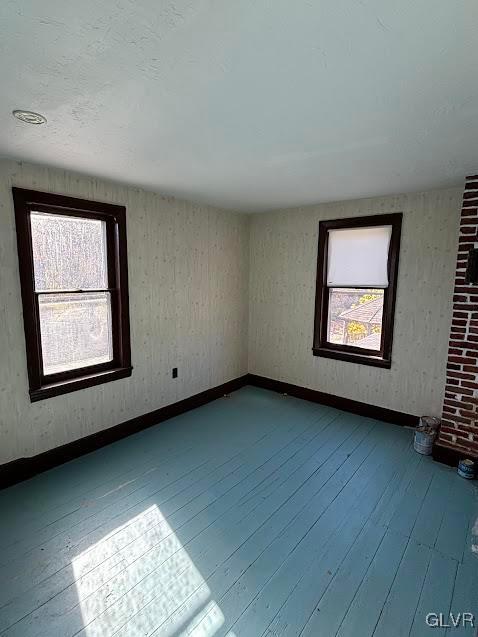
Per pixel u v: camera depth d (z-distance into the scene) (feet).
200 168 8.47
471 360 8.91
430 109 5.37
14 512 7.38
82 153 7.41
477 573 6.02
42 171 8.34
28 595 5.50
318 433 11.18
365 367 12.32
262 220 14.48
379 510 7.62
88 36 3.67
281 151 7.28
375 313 12.09
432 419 10.74
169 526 7.06
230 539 6.74
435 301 10.75
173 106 5.28
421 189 10.45
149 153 7.41
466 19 3.38
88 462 9.38
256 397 14.32
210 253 13.28
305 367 13.92
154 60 4.10
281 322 14.44
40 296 8.81
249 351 15.74
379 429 11.48
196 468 9.16
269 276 14.58
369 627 5.10
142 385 11.27
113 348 10.59
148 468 9.14
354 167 8.36
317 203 12.73
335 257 12.80
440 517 7.39
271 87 4.73
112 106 5.27
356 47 3.85
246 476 8.83
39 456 8.86
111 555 6.30
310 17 3.39
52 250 8.95
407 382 11.48
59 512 7.40
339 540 6.75
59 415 9.19
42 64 4.17
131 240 10.48
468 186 8.77
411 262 11.05
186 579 5.85
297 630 5.05
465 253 8.82
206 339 13.51
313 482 8.61
